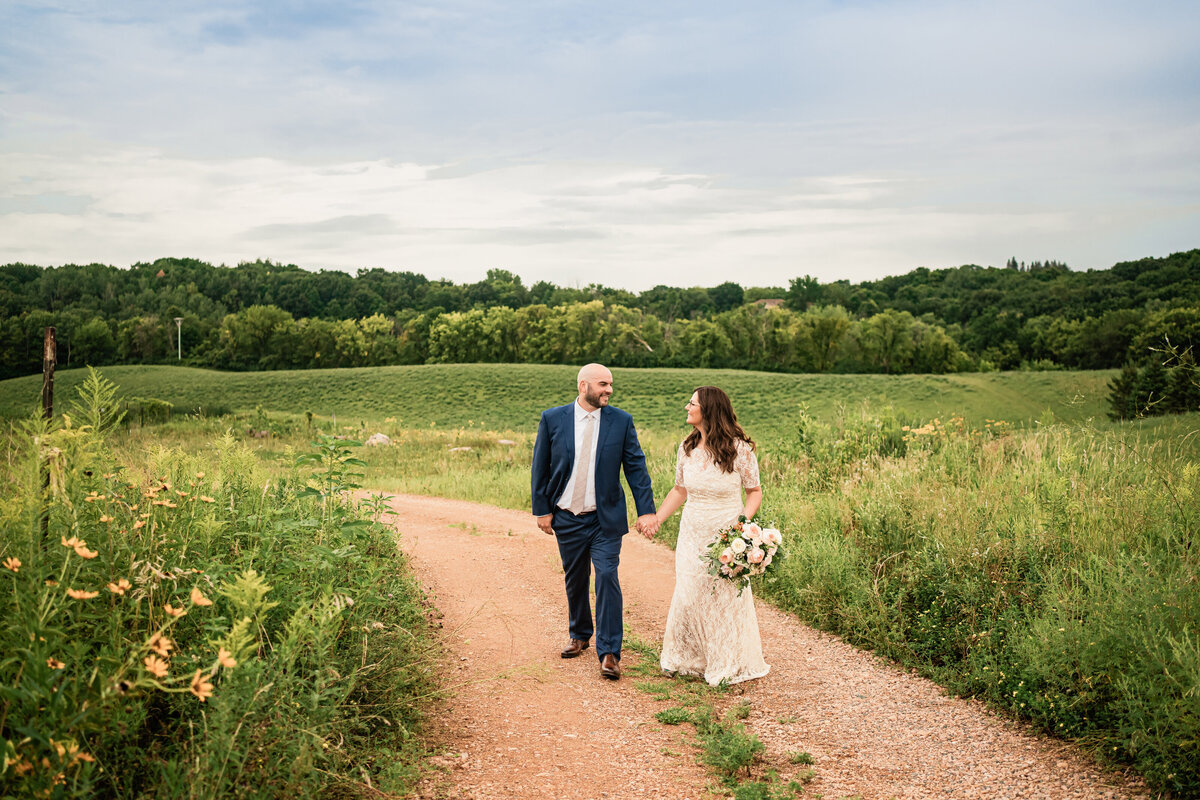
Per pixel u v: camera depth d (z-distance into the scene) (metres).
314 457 4.58
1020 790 3.16
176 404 72.62
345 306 173.88
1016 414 59.31
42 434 3.03
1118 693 3.64
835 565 6.12
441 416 68.50
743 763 3.38
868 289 176.38
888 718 4.02
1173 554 4.62
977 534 5.60
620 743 3.61
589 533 4.88
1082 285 124.81
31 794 1.98
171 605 2.92
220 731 2.35
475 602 6.31
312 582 3.69
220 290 170.38
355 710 3.28
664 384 73.75
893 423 11.76
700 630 4.66
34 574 2.45
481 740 3.56
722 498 4.73
